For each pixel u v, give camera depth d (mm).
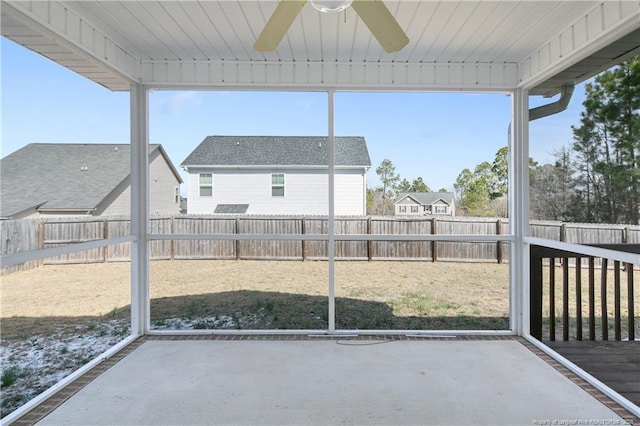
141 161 3762
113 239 3332
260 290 4637
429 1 2486
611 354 3176
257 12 2678
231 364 3037
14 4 2131
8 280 3957
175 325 4285
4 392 2822
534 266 3691
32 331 4012
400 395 2518
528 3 2521
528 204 3775
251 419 2230
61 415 2283
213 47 3348
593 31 2578
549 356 3193
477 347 3422
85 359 3398
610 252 2506
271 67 3695
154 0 2502
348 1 1801
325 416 2262
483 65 3719
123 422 2207
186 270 4699
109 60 3141
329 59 3633
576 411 2316
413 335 3758
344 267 4566
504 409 2338
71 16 2643
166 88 3756
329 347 3422
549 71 3221
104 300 4535
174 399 2471
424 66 3713
